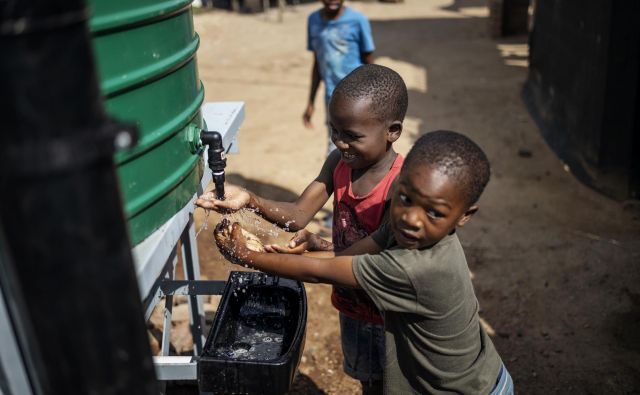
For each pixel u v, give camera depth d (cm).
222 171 191
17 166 77
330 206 498
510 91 773
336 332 348
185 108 180
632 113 466
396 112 189
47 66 76
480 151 157
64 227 80
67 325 84
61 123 78
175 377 191
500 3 1024
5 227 80
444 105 723
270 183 532
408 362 180
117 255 86
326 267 170
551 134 606
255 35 1088
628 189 484
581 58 531
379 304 168
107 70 149
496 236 441
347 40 415
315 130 655
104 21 145
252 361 168
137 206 162
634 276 388
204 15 1239
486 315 360
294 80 830
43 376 89
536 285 385
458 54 953
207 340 181
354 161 192
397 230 159
